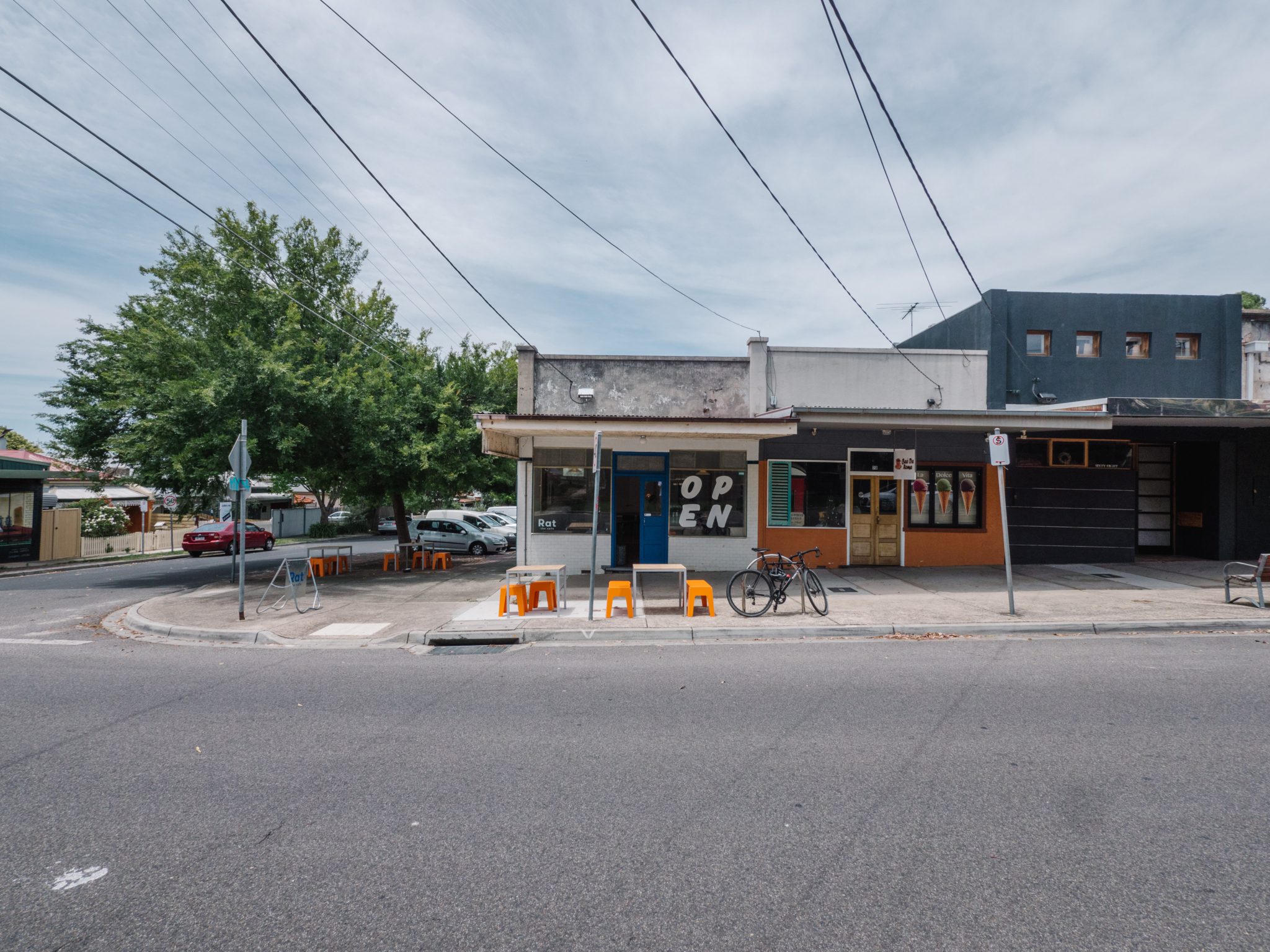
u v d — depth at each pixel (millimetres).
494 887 3137
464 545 22891
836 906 2961
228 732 5234
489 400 18562
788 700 5863
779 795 4047
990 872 3211
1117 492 14438
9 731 5293
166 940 2773
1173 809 3820
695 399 14633
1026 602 10312
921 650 7777
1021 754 4621
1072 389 15648
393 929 2834
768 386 14633
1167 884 3100
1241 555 14578
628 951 2674
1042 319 15727
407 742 4988
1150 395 15789
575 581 13289
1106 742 4816
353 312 25750
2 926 2877
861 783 4203
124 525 29141
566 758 4648
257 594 12961
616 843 3520
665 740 4961
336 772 4449
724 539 14250
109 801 4059
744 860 3338
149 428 14898
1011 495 14523
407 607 11094
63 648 8695
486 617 9766
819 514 14477
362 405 15930
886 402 14688
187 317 21953
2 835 3664
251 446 14133
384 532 43594
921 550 14477
